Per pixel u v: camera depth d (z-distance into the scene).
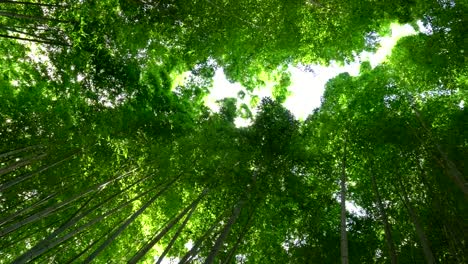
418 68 8.62
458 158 6.99
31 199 8.46
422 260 6.89
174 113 10.03
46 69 9.00
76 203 8.66
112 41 8.67
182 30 9.75
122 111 9.15
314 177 8.90
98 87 8.89
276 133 8.46
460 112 7.57
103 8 8.52
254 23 9.56
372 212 8.23
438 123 7.92
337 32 9.62
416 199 7.63
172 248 9.51
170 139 9.27
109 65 8.63
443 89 8.41
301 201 8.28
